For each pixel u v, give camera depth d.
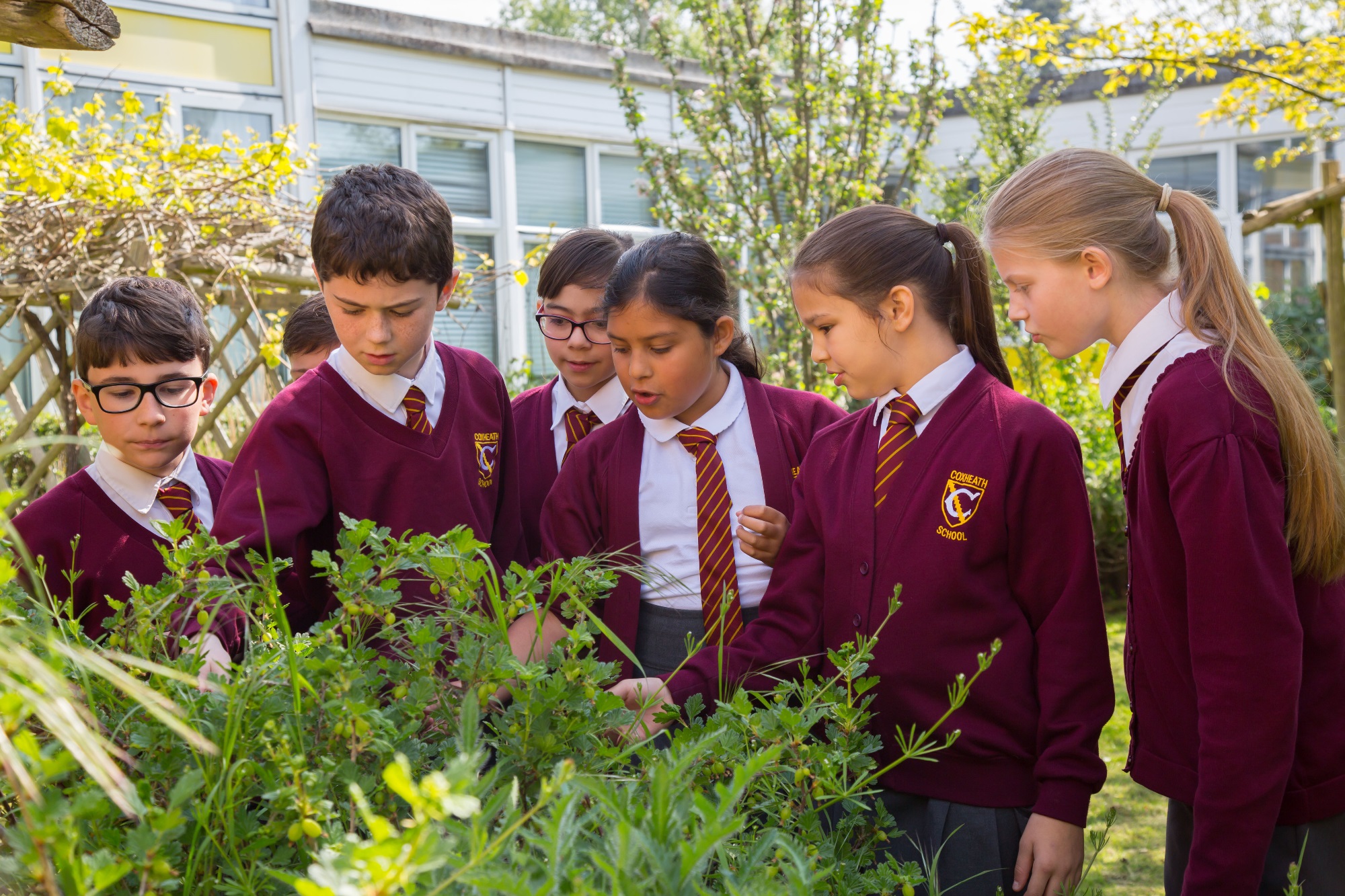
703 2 6.62
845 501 1.80
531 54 9.41
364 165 1.87
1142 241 1.61
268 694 1.02
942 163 11.24
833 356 1.79
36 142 4.23
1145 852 3.25
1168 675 1.59
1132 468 1.61
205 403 2.17
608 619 1.97
